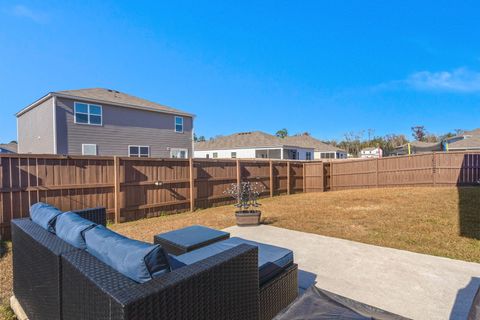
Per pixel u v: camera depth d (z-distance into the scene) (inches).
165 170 291.4
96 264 57.9
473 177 381.1
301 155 1103.6
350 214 257.3
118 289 46.6
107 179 249.1
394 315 62.1
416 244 164.1
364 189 461.1
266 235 191.2
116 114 565.3
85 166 236.1
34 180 208.8
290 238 182.2
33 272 80.4
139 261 50.7
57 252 65.3
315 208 297.4
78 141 510.9
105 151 547.2
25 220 101.1
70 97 499.5
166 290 47.9
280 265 88.6
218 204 346.6
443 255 145.4
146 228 224.1
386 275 121.1
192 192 313.4
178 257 87.4
